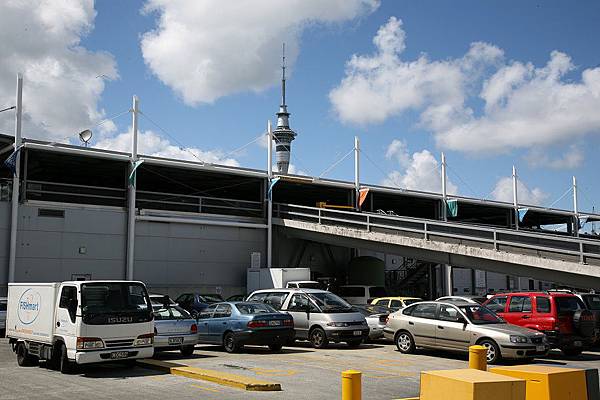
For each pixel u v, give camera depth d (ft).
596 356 59.16
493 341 52.01
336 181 132.87
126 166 108.06
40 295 49.29
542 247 79.87
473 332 53.42
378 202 158.40
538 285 169.68
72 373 45.62
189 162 111.04
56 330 46.70
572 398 23.18
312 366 49.47
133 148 106.63
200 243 115.24
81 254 101.19
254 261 115.44
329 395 36.37
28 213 97.09
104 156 103.45
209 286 115.03
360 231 108.88
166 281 110.22
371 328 69.67
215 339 61.16
